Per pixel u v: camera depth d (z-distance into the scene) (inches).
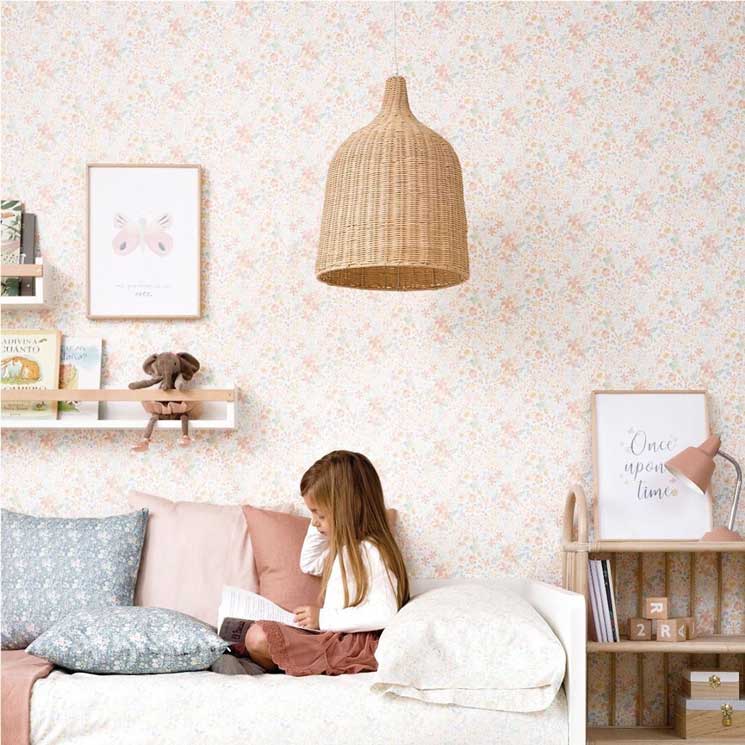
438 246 87.9
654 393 112.1
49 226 113.7
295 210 114.2
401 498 112.0
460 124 115.1
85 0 115.5
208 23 115.6
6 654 94.1
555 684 81.7
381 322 113.5
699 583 111.2
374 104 115.0
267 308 113.5
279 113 115.0
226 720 80.9
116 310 112.4
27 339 111.5
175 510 107.2
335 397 112.9
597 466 110.7
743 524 111.7
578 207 114.8
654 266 114.3
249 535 106.1
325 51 115.6
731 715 101.3
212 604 102.0
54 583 99.7
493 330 113.6
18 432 112.0
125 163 113.7
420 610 85.9
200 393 107.5
